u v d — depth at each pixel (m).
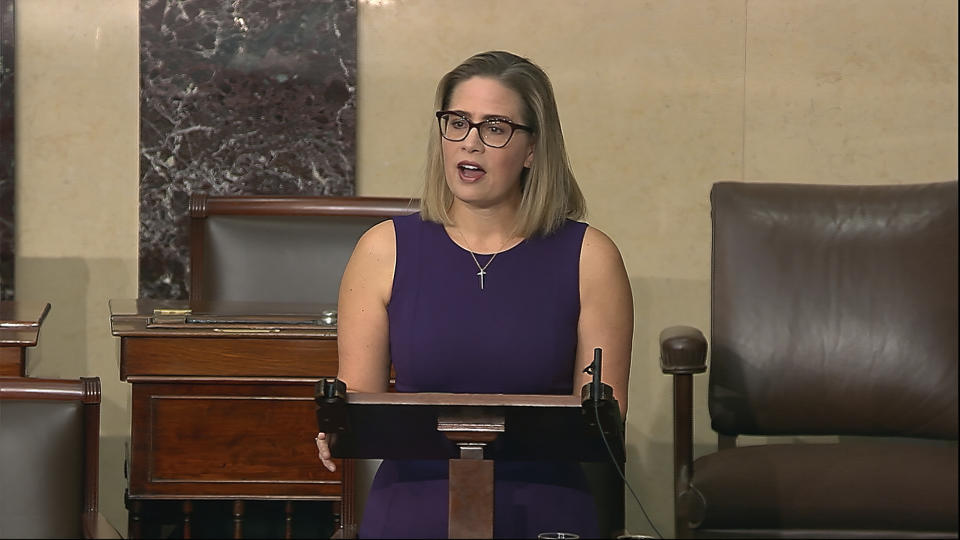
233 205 11.47
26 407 6.68
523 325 7.42
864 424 8.12
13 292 12.19
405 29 12.41
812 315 8.09
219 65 12.32
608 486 7.53
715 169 12.17
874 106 12.14
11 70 12.13
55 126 12.27
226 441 8.84
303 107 12.36
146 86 12.28
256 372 8.80
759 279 8.14
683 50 12.27
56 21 12.24
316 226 11.43
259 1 12.30
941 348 7.97
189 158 12.35
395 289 7.54
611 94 12.24
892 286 8.05
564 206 7.67
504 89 7.49
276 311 9.88
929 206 8.14
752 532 7.01
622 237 12.12
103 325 12.26
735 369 8.11
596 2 12.24
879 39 12.15
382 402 5.55
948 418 7.81
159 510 9.17
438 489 7.21
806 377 8.04
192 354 8.76
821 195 8.27
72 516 6.64
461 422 5.66
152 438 8.79
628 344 7.59
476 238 7.57
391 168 12.46
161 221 12.38
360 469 7.77
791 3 12.16
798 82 12.20
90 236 12.32
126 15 12.31
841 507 7.36
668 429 10.05
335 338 8.80
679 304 11.92
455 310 7.43
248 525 9.11
